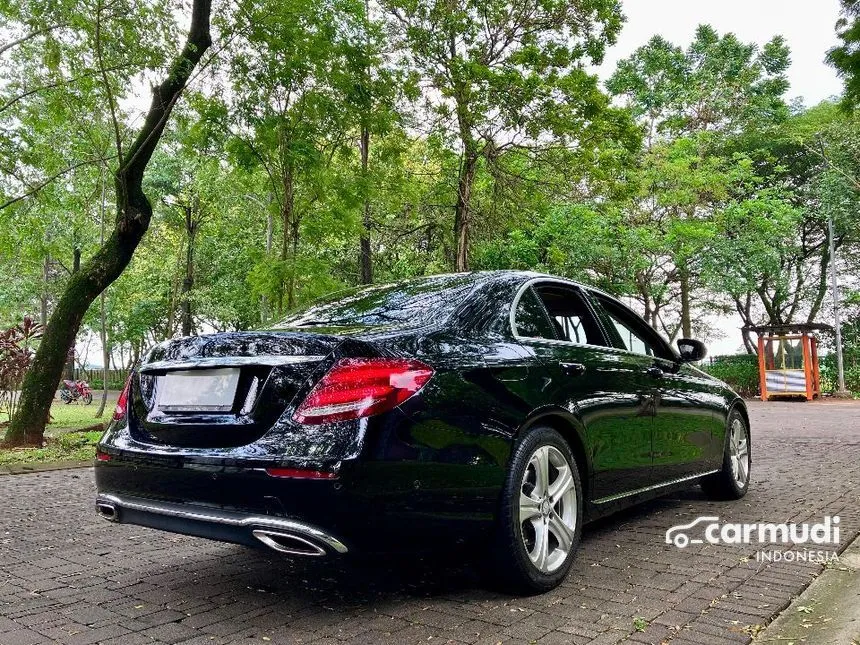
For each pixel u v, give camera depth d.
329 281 11.73
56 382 10.09
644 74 29.56
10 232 12.83
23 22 9.48
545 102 15.37
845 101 11.15
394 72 14.16
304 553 2.59
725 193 26.22
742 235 25.55
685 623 2.72
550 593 3.15
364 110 12.24
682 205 26.05
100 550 4.15
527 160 18.44
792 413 17.38
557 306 3.95
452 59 15.33
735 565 3.56
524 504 3.09
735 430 5.43
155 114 10.15
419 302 3.49
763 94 30.70
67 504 5.78
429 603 3.04
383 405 2.65
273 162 12.02
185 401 2.98
